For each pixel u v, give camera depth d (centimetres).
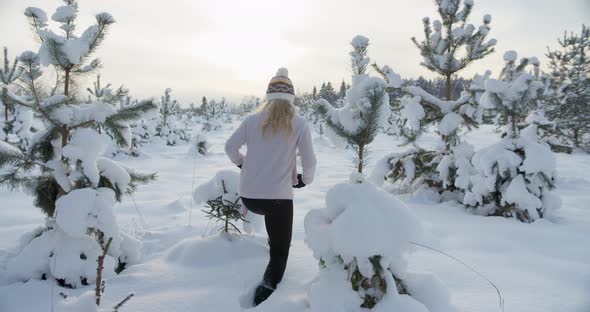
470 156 480
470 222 382
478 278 232
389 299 166
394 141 1739
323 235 188
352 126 219
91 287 226
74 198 232
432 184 536
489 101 432
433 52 537
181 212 445
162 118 1581
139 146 1279
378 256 169
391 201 177
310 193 577
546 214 404
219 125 2634
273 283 215
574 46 1441
